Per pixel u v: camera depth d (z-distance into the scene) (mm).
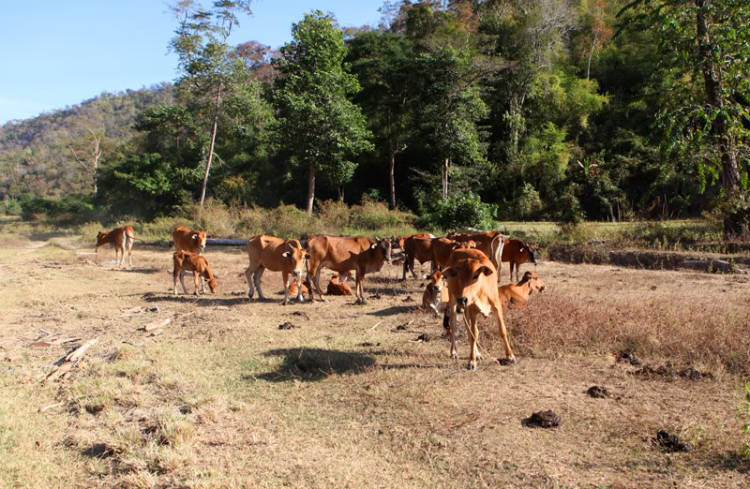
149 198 41281
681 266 14883
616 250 16953
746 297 9781
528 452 4492
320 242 11562
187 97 40500
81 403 5969
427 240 13781
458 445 4691
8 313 10781
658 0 20922
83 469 4641
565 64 45750
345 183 41438
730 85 18094
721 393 5512
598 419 5039
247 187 41844
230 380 6621
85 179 68688
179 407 5840
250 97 39344
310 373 6754
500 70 37875
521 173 38250
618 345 7156
